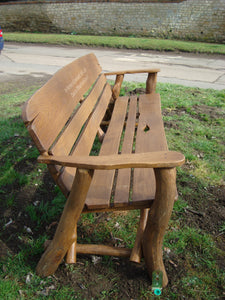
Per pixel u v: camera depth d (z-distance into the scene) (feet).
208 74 25.17
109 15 55.72
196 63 31.14
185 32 51.44
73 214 5.40
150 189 5.76
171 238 6.95
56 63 29.89
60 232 5.60
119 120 10.18
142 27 54.39
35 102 5.56
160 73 25.18
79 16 57.93
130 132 9.08
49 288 5.74
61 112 6.68
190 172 9.58
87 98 8.93
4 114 14.69
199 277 5.97
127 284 5.82
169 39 52.85
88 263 6.30
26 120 4.98
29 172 9.70
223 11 47.06
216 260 6.36
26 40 48.67
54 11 59.16
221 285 5.79
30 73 24.70
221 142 11.69
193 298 5.55
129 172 6.57
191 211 7.83
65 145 6.14
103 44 44.75
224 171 9.66
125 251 6.13
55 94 6.76
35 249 6.60
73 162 4.85
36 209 8.00
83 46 45.24
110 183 6.18
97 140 11.66
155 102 11.70
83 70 10.11
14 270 6.14
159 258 5.60
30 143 11.69
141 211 6.71
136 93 17.31
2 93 18.63
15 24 63.46
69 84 8.05
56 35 53.57
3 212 7.89
